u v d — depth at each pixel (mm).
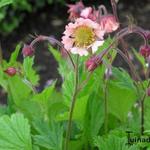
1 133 460
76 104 473
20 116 464
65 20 1484
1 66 545
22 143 458
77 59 431
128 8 1530
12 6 1418
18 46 534
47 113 524
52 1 1505
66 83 501
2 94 1177
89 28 423
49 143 468
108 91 525
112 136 462
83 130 506
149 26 1444
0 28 1412
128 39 1353
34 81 556
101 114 513
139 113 542
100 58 430
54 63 1301
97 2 1554
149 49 461
